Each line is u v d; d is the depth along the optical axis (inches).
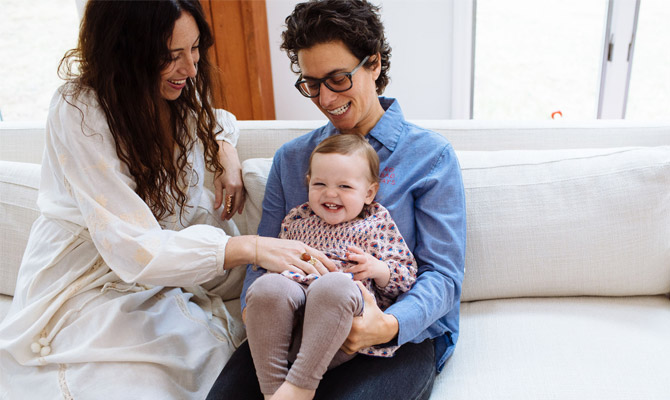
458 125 64.3
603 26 90.4
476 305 54.9
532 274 53.1
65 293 45.5
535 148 62.9
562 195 53.4
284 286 38.3
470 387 43.7
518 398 41.8
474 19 93.1
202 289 55.9
